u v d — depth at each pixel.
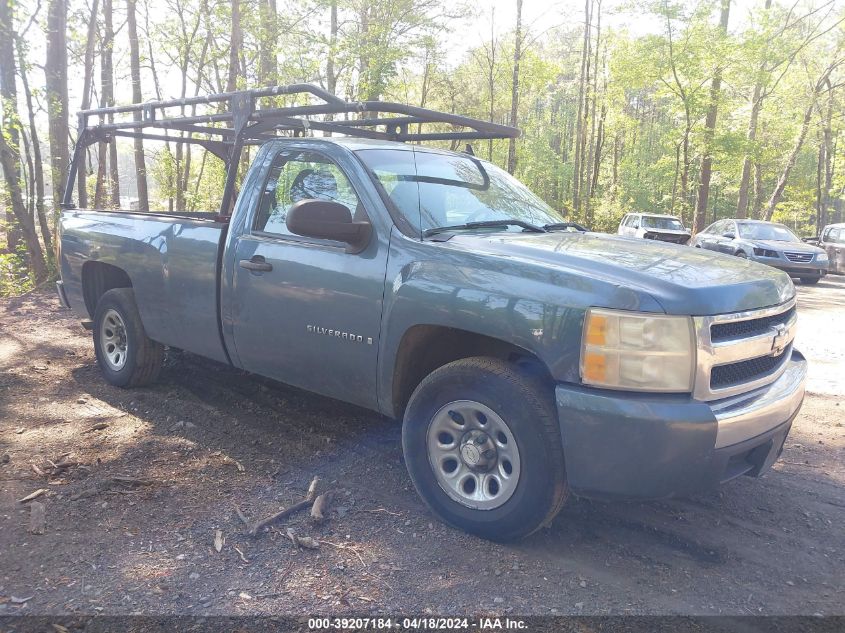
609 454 2.65
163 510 3.25
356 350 3.44
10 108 12.02
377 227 3.41
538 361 3.06
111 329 5.24
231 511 3.26
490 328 2.89
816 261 16.17
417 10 20.50
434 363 3.46
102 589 2.59
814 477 4.02
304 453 3.98
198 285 4.29
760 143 26.34
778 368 3.21
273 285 3.79
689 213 34.88
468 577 2.77
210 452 3.98
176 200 19.84
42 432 4.23
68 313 8.52
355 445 4.12
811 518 3.46
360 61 20.30
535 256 3.02
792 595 2.75
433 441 3.19
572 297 2.73
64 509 3.22
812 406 5.48
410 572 2.79
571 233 3.84
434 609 2.54
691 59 23.59
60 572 2.70
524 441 2.82
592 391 2.69
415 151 4.06
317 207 3.20
